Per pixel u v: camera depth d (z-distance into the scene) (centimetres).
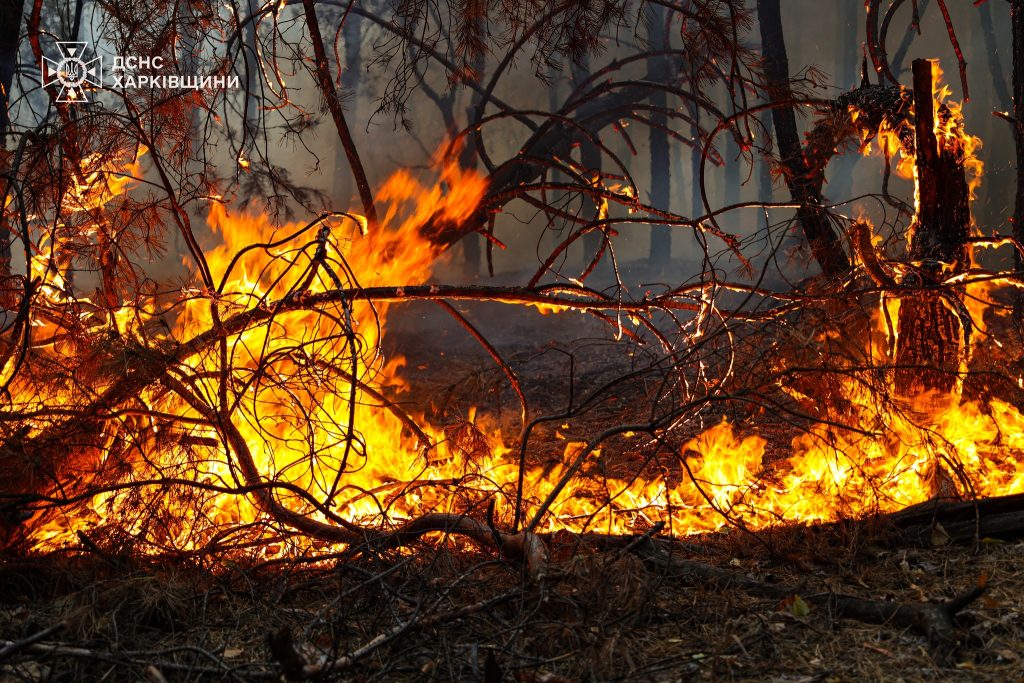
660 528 549
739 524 573
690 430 912
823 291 829
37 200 705
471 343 1767
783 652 432
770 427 912
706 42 849
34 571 530
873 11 973
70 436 608
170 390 669
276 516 589
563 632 443
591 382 1305
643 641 447
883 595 493
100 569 531
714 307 781
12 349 648
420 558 550
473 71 945
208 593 493
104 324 710
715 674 412
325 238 675
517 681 409
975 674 400
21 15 879
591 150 2328
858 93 932
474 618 468
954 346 789
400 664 427
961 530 562
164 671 421
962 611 461
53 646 418
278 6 984
